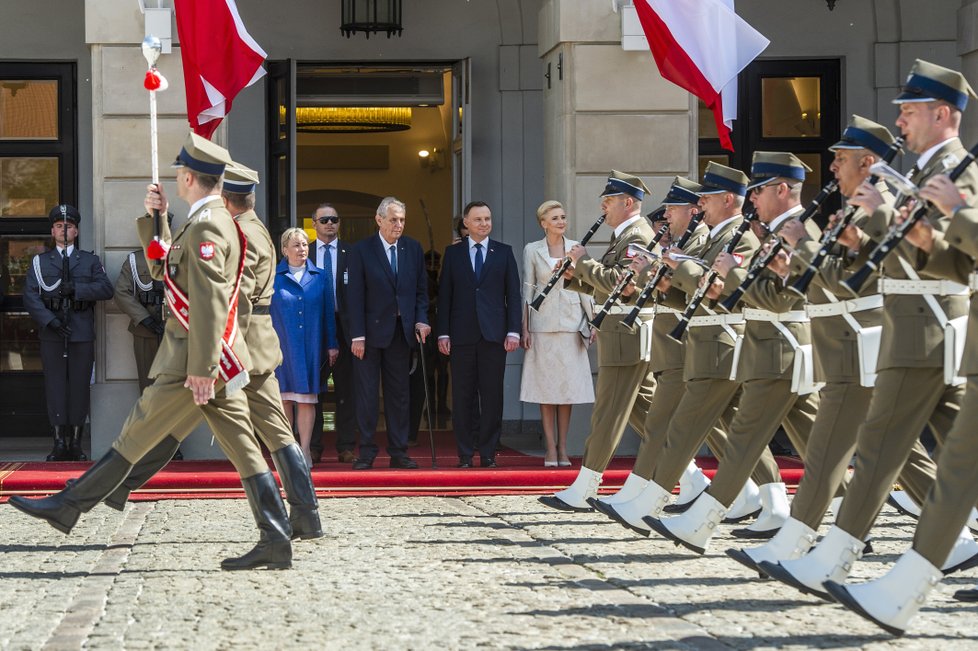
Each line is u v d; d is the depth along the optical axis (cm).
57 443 1461
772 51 1731
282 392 1359
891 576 668
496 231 1758
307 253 1377
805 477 802
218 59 1397
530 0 1753
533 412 1753
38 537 995
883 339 727
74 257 1437
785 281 815
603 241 1475
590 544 964
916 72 728
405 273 1370
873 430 726
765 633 685
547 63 1548
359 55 1738
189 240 838
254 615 730
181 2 1395
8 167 1697
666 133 1479
